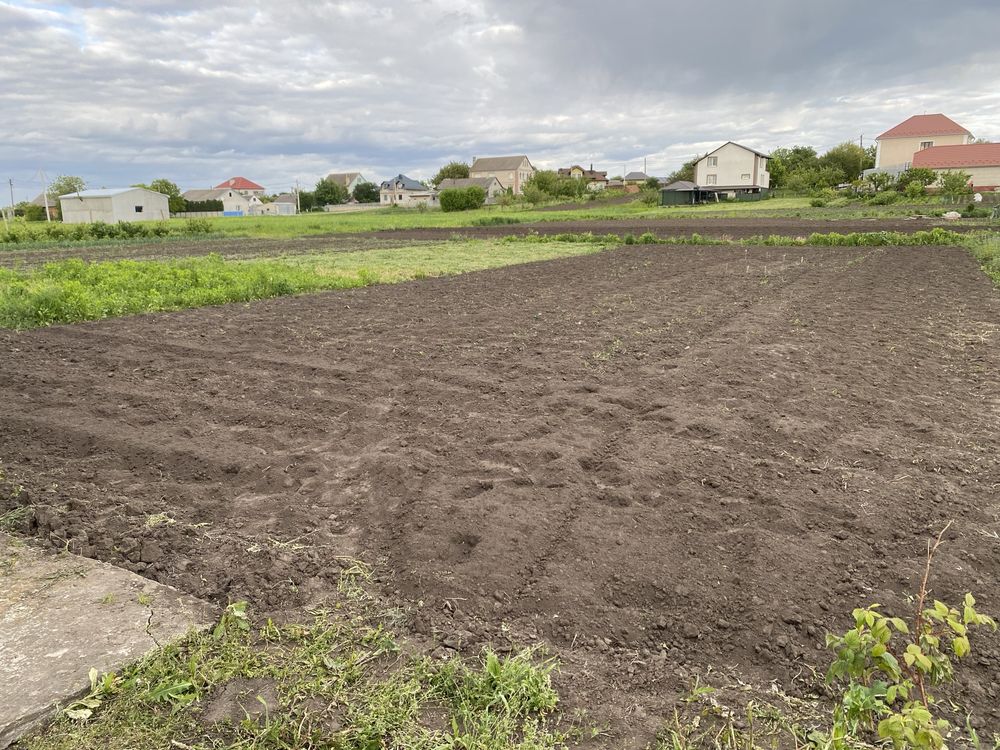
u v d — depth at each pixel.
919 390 6.34
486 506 3.92
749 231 31.56
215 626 2.83
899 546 3.54
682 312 10.65
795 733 2.30
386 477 4.38
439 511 3.87
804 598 3.07
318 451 4.85
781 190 76.06
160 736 2.24
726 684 2.57
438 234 35.59
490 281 15.38
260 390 6.36
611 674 2.63
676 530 3.68
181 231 40.62
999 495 4.12
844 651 1.99
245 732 2.26
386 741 2.26
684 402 5.89
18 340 8.73
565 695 2.50
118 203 62.00
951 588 3.15
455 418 5.49
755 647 2.76
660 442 4.90
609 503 3.99
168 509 3.96
